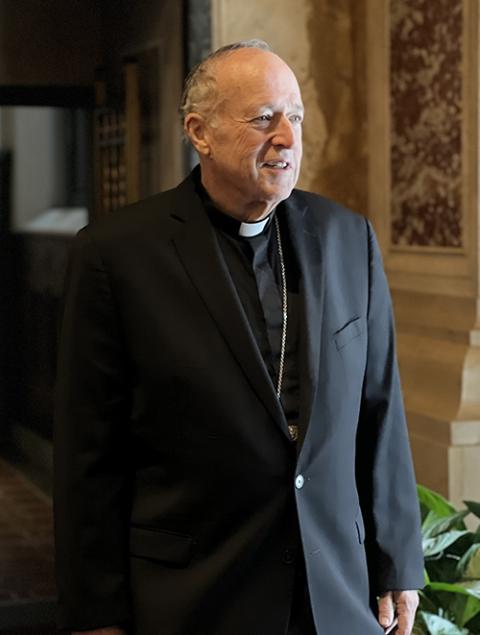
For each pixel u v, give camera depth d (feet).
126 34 16.83
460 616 12.10
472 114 14.92
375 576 9.05
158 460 8.50
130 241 8.53
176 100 16.62
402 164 16.47
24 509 17.51
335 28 16.97
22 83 16.78
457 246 15.40
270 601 8.33
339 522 8.50
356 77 17.12
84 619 8.50
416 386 15.92
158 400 8.35
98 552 8.55
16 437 17.51
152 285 8.42
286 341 8.54
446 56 15.39
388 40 16.56
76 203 17.46
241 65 8.07
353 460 8.71
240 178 8.14
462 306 15.30
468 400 15.08
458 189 15.30
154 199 8.86
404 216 16.52
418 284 16.22
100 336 8.49
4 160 17.10
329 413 8.43
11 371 17.51
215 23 16.40
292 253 8.77
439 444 15.06
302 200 9.09
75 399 8.52
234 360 8.28
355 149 17.24
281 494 8.29
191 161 16.65
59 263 17.56
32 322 17.54
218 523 8.34
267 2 16.62
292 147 8.05
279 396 8.43
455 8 15.15
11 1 16.60
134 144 16.94
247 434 8.22
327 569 8.36
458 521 13.04
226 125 8.08
